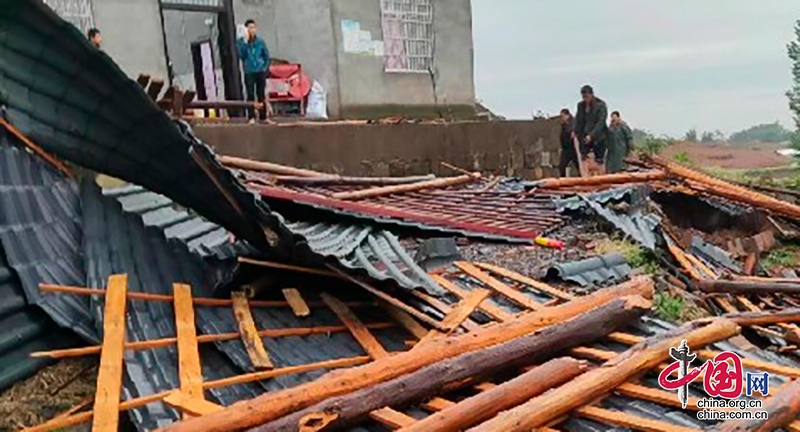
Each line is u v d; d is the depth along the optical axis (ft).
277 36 41.60
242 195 12.42
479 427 8.95
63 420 9.36
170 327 11.97
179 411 9.57
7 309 10.98
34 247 12.41
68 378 10.94
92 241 13.61
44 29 11.03
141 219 15.72
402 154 33.63
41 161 14.47
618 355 11.34
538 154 41.70
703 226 30.04
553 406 9.50
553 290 15.72
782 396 10.02
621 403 10.44
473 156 37.47
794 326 15.88
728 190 29.17
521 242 20.95
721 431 9.13
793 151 70.54
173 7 35.42
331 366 11.53
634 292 14.74
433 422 8.99
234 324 12.51
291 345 12.32
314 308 13.92
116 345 10.72
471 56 47.37
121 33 33.60
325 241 17.89
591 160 41.16
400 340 13.11
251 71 36.37
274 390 10.63
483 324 13.75
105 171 14.40
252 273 14.21
